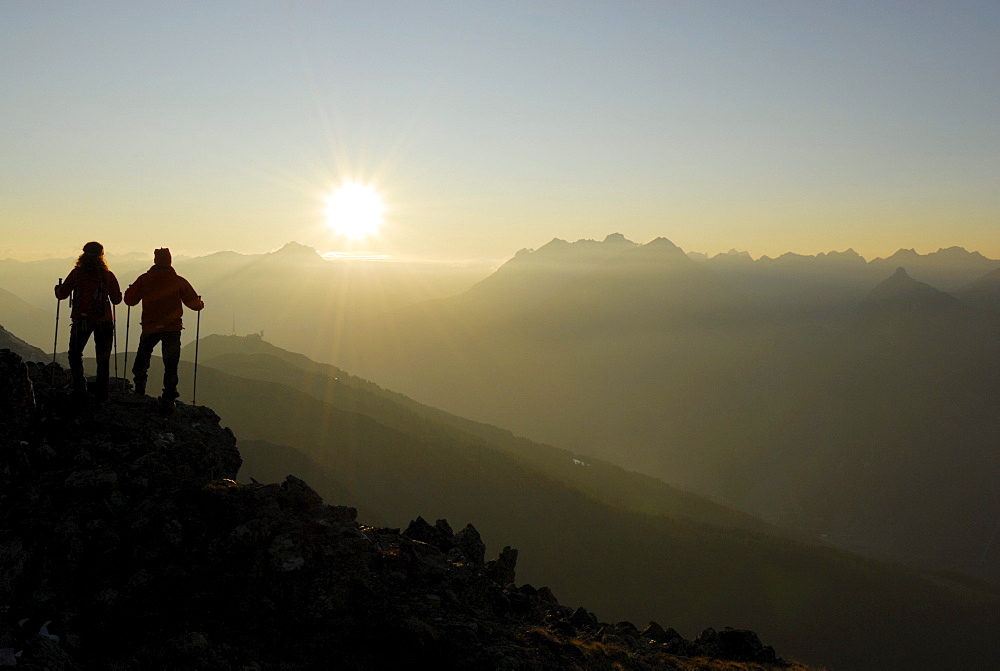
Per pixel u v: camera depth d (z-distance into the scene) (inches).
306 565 411.5
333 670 358.0
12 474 427.8
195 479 467.5
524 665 370.0
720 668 503.2
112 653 344.5
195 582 396.2
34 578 375.9
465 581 471.8
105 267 523.5
